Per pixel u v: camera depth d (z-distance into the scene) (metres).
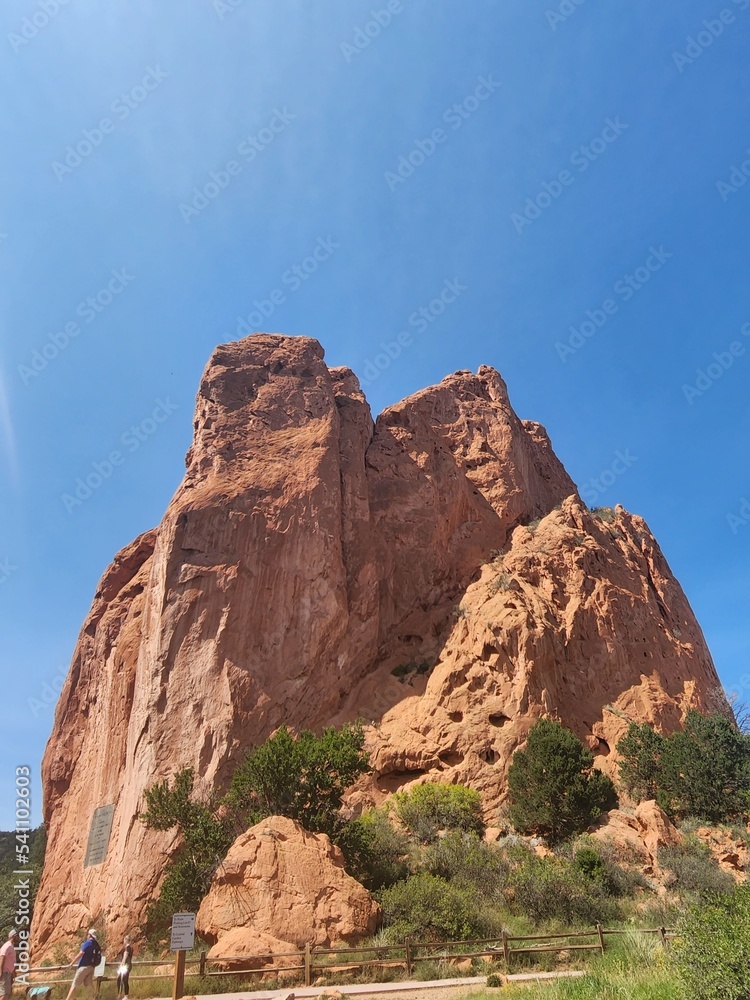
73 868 34.44
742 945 8.66
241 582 35.62
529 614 36.88
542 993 12.06
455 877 22.91
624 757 33.00
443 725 33.53
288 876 19.89
